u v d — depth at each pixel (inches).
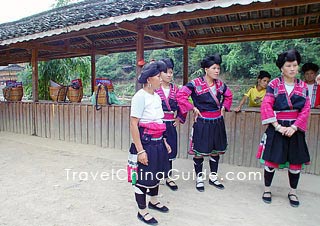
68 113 226.8
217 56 120.7
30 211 105.0
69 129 227.8
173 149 127.1
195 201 114.8
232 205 111.0
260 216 101.6
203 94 122.8
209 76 122.5
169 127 125.6
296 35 236.7
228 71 669.9
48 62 406.3
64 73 415.2
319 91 155.8
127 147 196.9
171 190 126.5
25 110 259.1
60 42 284.2
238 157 160.2
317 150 143.1
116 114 199.8
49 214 102.7
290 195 113.7
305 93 106.3
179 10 127.7
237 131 159.5
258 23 210.8
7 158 179.0
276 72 536.4
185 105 123.7
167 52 758.5
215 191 125.2
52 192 123.2
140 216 98.8
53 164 165.5
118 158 177.8
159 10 132.6
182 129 175.0
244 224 96.0
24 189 126.3
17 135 255.8
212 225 95.4
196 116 125.6
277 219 99.3
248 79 638.5
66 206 109.4
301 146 107.9
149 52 774.5
